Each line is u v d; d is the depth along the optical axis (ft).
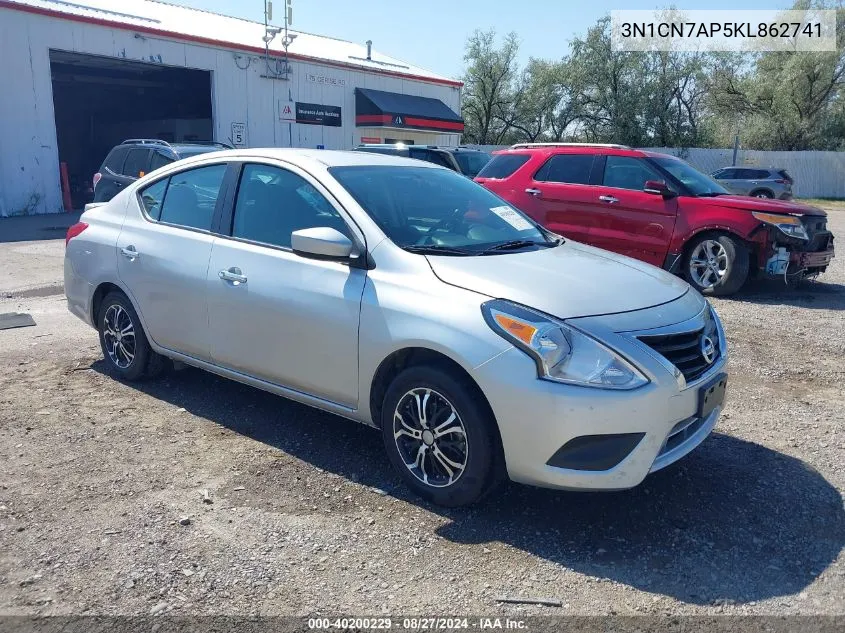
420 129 96.58
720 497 12.22
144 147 44.50
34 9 62.49
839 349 20.97
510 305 11.03
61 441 14.19
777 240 26.89
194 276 15.02
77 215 63.82
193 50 75.05
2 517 11.34
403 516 11.53
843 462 13.57
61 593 9.50
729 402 16.78
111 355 17.87
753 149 127.65
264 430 14.85
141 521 11.27
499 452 11.19
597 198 29.86
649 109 129.70
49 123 64.75
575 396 10.32
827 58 118.83
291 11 82.58
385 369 12.30
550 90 137.80
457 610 9.27
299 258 13.44
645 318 11.24
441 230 13.57
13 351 20.22
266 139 83.51
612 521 11.44
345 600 9.44
